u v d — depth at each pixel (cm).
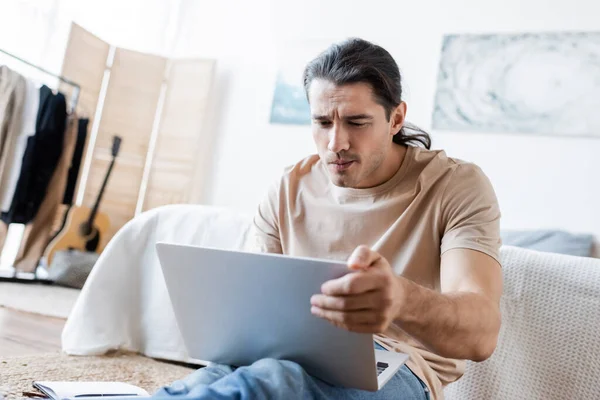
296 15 399
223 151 407
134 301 205
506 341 142
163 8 439
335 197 116
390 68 106
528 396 136
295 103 388
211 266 80
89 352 192
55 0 390
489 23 340
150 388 166
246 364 91
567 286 139
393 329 107
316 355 80
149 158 425
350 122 102
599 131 308
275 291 76
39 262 371
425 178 107
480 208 101
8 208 341
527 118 323
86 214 382
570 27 322
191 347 93
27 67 377
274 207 125
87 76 398
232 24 420
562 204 311
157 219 211
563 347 135
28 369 163
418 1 360
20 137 342
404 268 105
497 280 93
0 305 259
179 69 418
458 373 110
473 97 336
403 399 88
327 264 68
